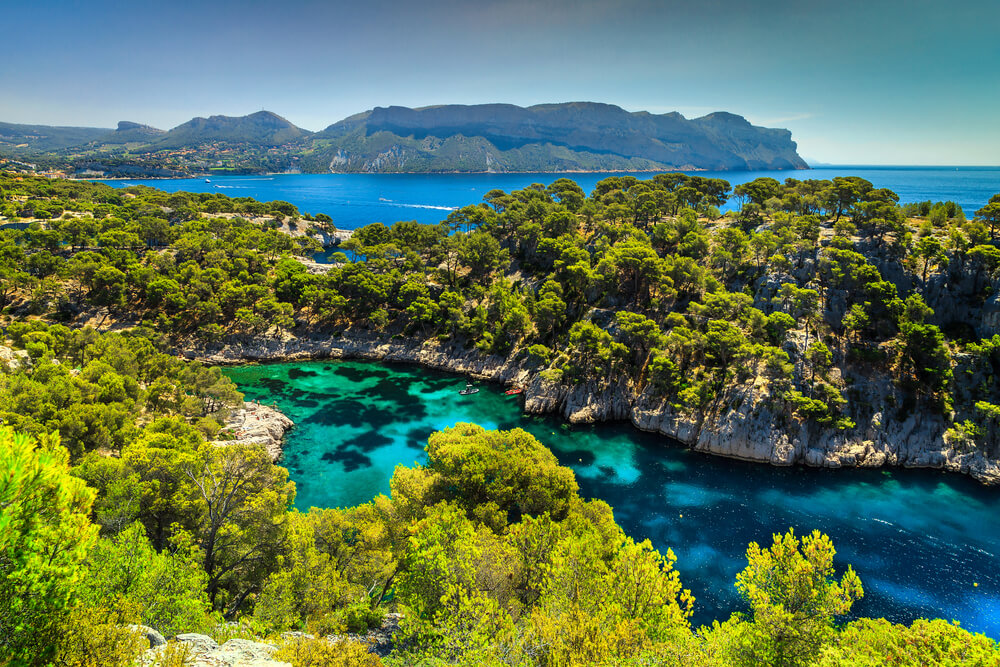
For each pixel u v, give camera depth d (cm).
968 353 8712
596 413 9950
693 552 6372
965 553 6384
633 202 15375
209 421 8012
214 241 15812
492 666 2397
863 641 3086
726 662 2875
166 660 1878
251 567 3950
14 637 1658
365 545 4431
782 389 8700
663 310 11275
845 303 9800
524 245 15400
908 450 8369
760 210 13812
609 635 2525
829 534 6731
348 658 2427
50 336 9450
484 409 10462
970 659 2716
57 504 1870
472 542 3678
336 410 10294
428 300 13250
